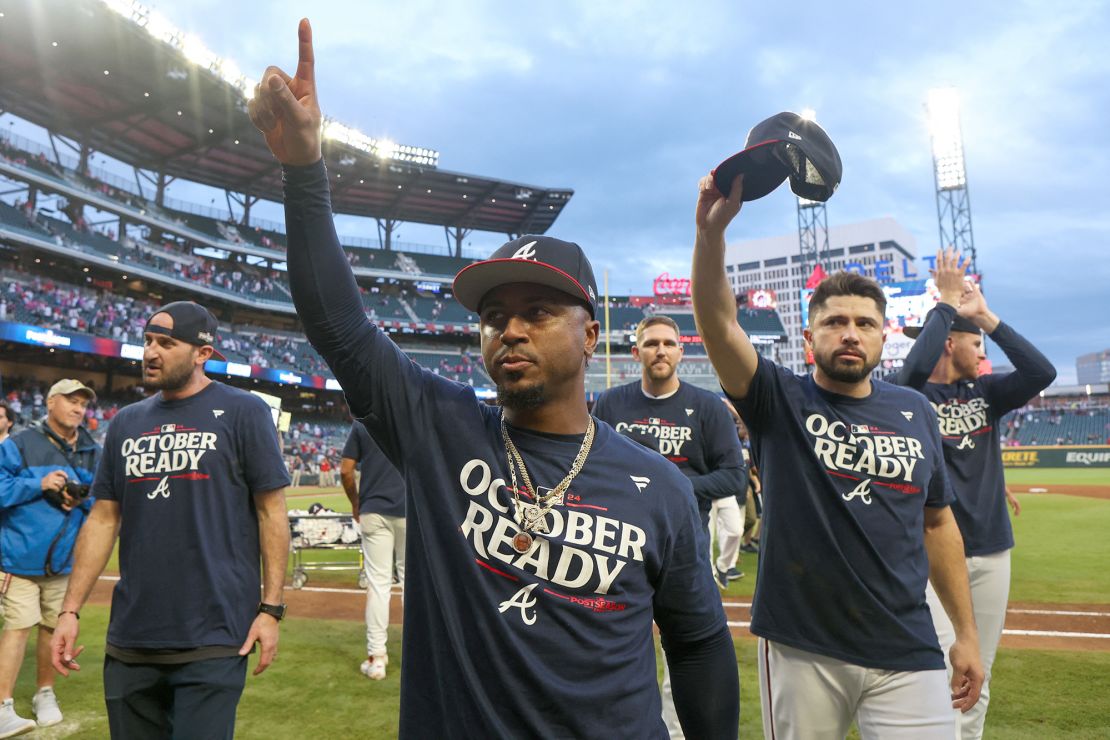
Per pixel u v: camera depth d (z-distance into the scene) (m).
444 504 1.42
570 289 1.40
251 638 2.49
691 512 1.54
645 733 1.33
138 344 30.70
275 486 2.60
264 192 42.59
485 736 1.26
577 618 1.32
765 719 2.46
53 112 31.44
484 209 48.75
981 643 3.25
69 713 3.73
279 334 41.94
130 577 2.41
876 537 2.24
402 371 1.53
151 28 26.41
